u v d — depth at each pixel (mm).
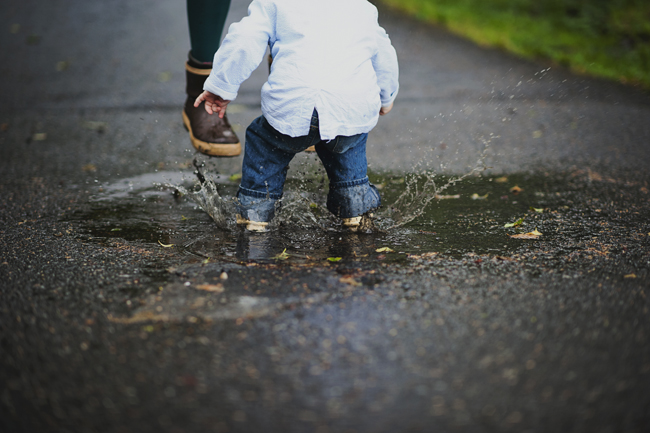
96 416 1482
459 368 1653
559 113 5375
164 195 3367
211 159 4105
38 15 9930
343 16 2486
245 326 1877
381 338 1799
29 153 4211
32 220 2953
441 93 6117
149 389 1580
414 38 8797
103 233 2770
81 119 5117
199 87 3062
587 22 9430
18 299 2094
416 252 2484
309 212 2977
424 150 4348
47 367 1685
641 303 2012
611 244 2557
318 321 1898
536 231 2727
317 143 2672
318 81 2412
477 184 3545
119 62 7223
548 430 1427
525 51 8133
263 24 2471
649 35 8789
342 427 1437
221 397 1544
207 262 2398
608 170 3771
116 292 2137
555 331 1839
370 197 2723
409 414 1479
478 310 1967
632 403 1514
